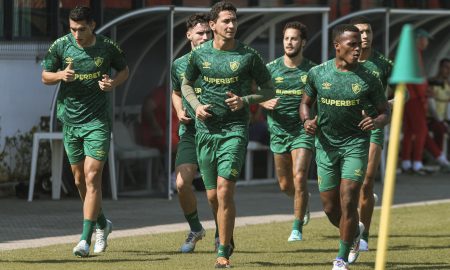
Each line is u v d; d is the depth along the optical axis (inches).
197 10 2129.7
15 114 2124.8
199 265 1246.9
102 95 1347.2
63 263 1262.3
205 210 1946.4
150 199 2116.1
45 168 2160.4
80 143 1353.3
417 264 1296.8
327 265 1259.8
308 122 1216.2
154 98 2116.1
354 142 1203.2
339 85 1194.0
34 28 2155.5
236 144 1221.1
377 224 1739.7
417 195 2253.9
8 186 2112.5
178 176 1365.7
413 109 2687.0
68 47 1336.1
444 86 2810.0
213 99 1229.7
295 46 1549.0
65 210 1913.1
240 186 2391.7
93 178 1326.3
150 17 2100.1
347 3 2596.0
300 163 1525.6
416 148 2709.2
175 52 2262.6
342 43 1186.0
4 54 2105.1
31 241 1524.4
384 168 2519.7
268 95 1232.8
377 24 2460.6
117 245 1451.8
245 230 1642.5
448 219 1817.2
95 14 2162.9
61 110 1354.6
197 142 1251.2
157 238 1536.7
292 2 2493.8
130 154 2116.1
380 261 775.7
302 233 1585.9
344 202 1189.7
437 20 2827.3
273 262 1285.7
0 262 1272.1
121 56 1360.7
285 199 2154.3
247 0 2396.7
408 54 726.5
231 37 1216.2
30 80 2149.4
